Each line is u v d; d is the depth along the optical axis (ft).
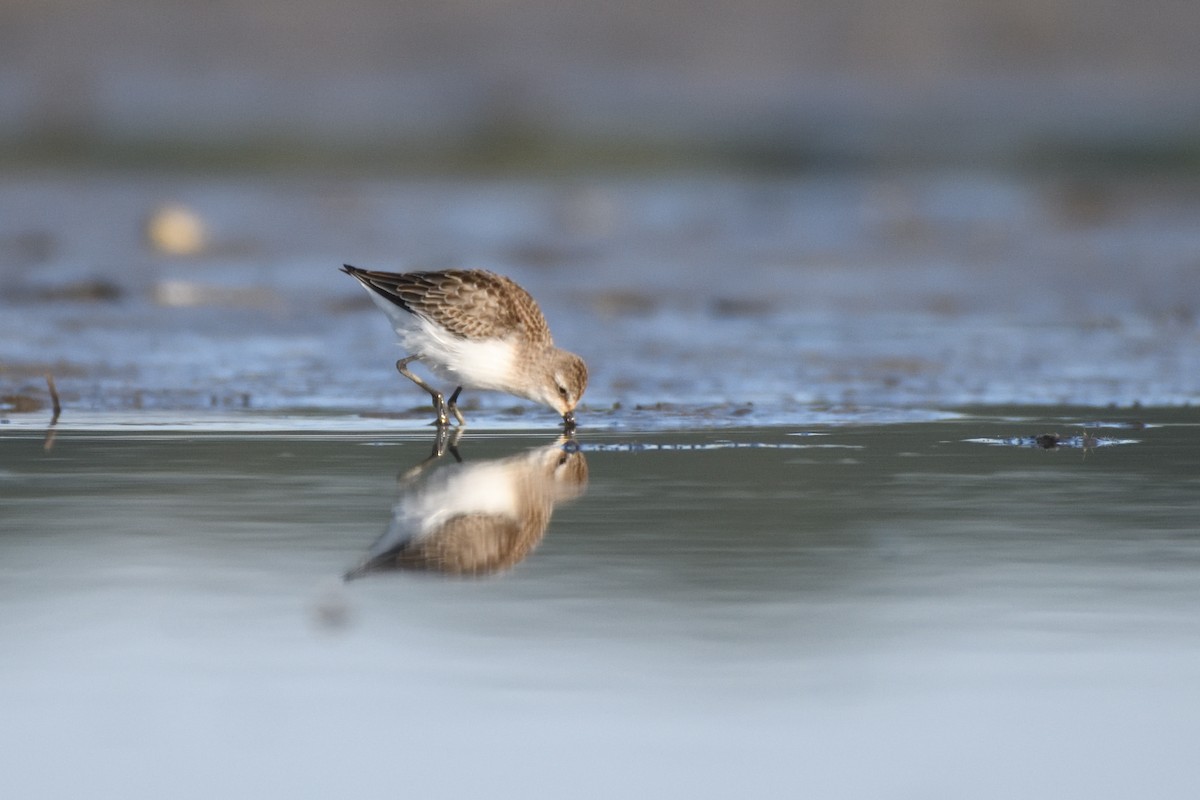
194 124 116.67
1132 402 44.39
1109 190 92.79
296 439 39.45
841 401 44.34
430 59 135.33
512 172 101.45
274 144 109.70
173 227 72.33
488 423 41.78
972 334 54.13
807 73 137.08
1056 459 37.19
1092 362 49.70
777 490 34.09
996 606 26.58
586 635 25.31
